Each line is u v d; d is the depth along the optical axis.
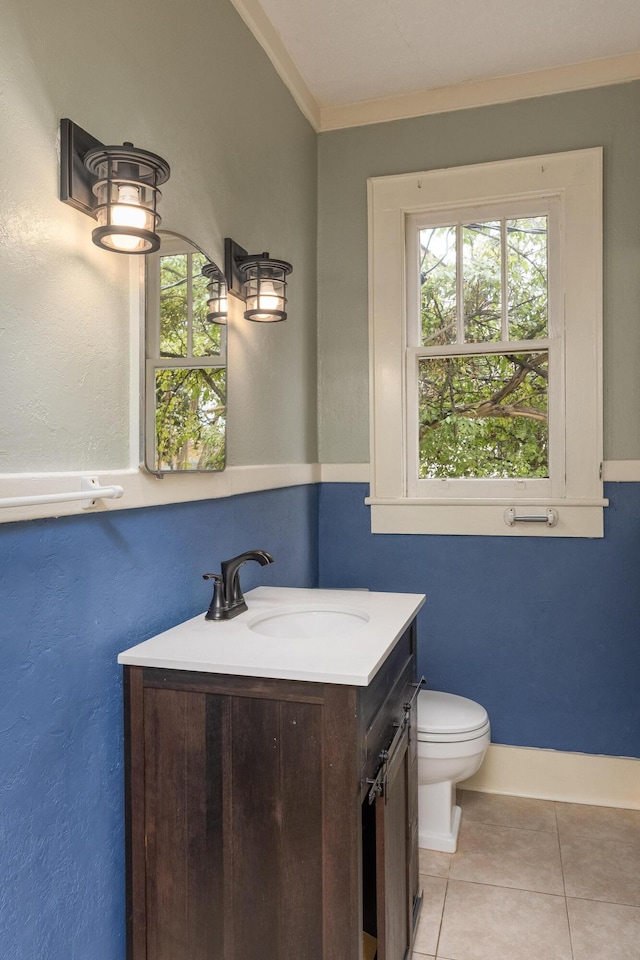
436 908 1.94
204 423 1.76
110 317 1.40
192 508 1.76
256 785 1.27
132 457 1.47
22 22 1.14
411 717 1.79
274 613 1.81
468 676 2.74
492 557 2.71
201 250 1.75
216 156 1.91
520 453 2.72
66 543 1.26
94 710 1.34
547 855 2.21
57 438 1.24
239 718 1.28
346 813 1.22
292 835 1.25
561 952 1.75
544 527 2.64
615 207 2.57
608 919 1.88
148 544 1.54
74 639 1.28
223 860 1.29
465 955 1.74
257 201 2.22
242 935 1.28
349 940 1.22
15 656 1.13
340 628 1.81
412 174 2.77
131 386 1.48
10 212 1.11
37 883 1.17
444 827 2.27
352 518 2.86
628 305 2.56
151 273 1.52
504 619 2.70
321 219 2.89
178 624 1.68
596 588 2.60
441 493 2.79
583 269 2.59
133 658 1.33
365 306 2.85
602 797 2.59
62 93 1.25
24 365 1.15
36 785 1.17
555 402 2.65
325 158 2.88
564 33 2.37
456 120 2.74
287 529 2.50
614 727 2.59
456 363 2.80
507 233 2.73
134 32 1.50
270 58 2.33
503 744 2.71
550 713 2.66
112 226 1.19
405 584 2.80
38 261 1.18
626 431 2.57
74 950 1.26
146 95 1.54
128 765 1.34
